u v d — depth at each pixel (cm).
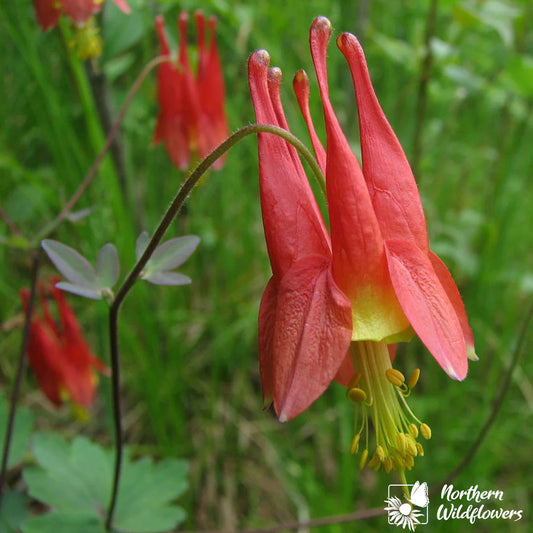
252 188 18
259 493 15
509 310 17
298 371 7
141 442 16
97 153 13
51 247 9
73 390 13
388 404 8
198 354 17
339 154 7
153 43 18
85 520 11
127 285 9
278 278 7
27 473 12
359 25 18
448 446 15
